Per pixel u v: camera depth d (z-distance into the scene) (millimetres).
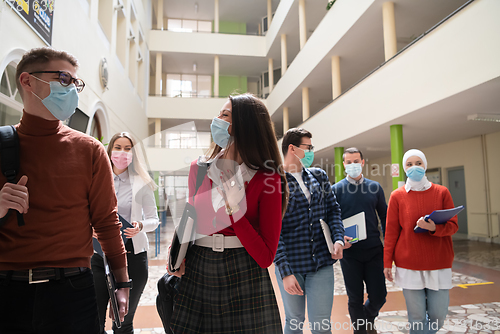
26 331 1071
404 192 2332
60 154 1172
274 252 1181
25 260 1065
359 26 8422
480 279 4824
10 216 1073
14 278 1067
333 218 2197
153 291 4250
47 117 1182
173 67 18500
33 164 1121
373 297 2459
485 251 7340
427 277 2174
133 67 12516
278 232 1193
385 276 2350
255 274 1188
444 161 10289
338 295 4008
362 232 2428
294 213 2086
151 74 18906
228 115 1212
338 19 9172
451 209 2064
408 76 5832
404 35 8883
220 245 1186
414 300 2193
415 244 2209
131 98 11742
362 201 2605
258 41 17328
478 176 9125
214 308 1164
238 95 1254
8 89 3859
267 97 18141
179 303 1209
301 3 12273
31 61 1164
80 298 1148
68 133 1239
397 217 2342
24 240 1071
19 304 1063
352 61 10539
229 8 18453
